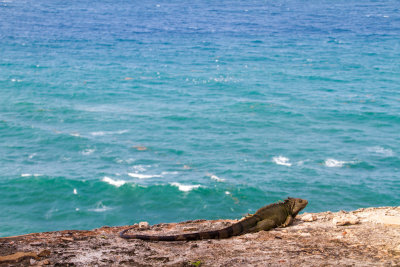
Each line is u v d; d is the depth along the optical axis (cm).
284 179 5000
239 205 4438
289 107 8275
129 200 4553
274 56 13512
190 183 4844
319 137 6656
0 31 15988
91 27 18075
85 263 692
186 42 15675
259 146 6203
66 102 8344
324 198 4534
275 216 977
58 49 13600
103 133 6644
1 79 9681
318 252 746
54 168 5231
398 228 887
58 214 4297
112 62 12206
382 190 4712
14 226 4047
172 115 7706
